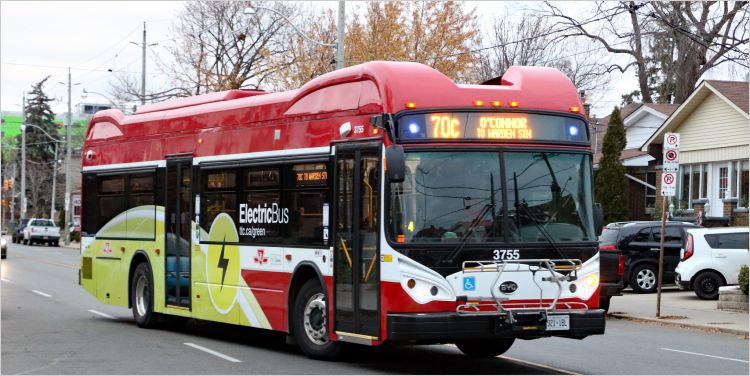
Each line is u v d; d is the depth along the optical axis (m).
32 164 105.56
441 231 11.66
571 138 12.47
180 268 16.95
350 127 12.74
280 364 13.20
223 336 17.03
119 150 19.27
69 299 25.00
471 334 11.48
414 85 12.00
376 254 11.94
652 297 26.44
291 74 48.91
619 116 39.47
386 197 11.77
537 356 14.37
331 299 12.97
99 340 16.27
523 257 11.87
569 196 12.29
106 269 19.52
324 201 13.23
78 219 84.00
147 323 18.05
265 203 14.60
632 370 12.90
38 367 12.98
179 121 17.25
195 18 56.69
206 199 16.19
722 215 34.22
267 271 14.43
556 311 11.90
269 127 14.66
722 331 18.86
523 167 12.11
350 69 12.93
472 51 46.41
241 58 56.47
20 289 28.23
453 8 49.03
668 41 46.41
